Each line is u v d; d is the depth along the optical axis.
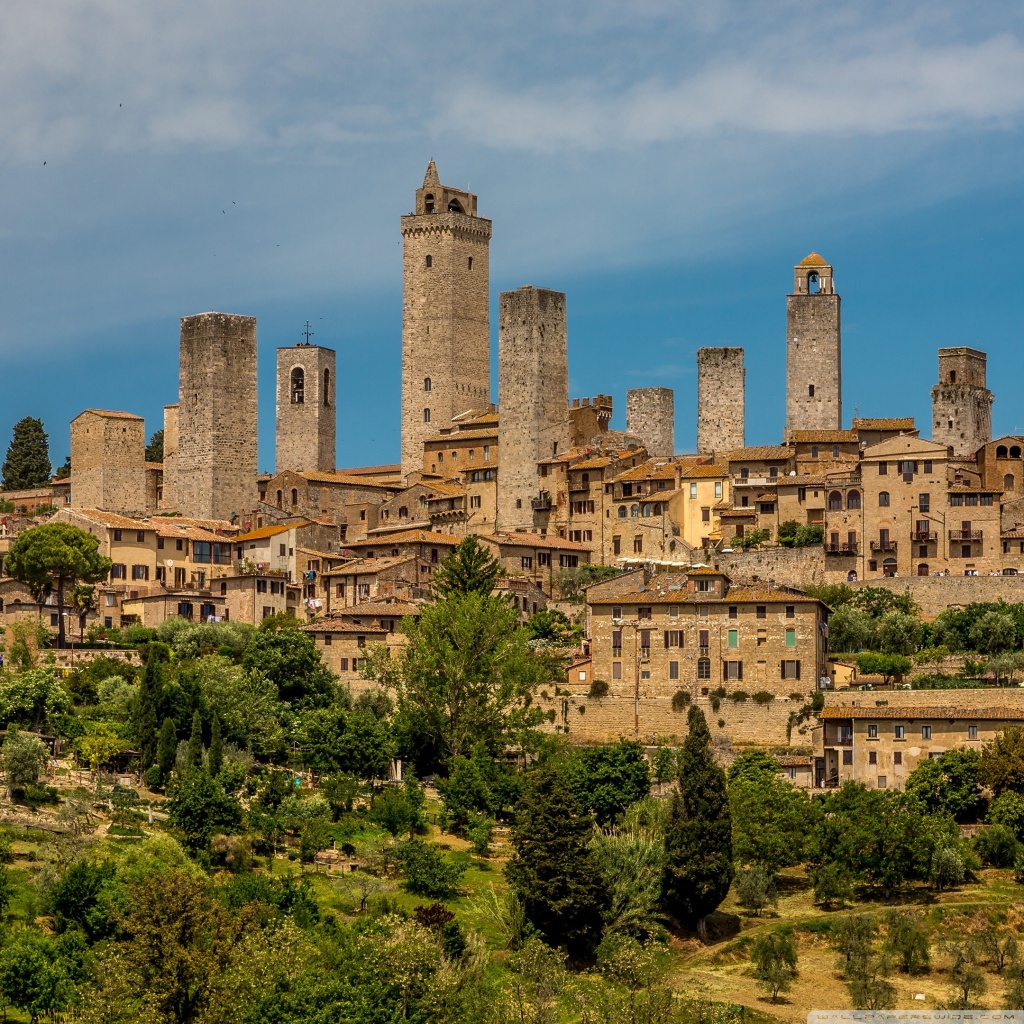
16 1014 172.50
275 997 171.75
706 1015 183.62
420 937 183.25
